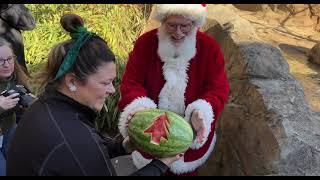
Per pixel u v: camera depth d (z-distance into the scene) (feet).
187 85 8.54
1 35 10.61
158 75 8.65
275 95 9.87
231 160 10.14
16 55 10.69
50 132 5.08
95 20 17.54
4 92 8.68
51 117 5.21
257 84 10.22
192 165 9.09
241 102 10.52
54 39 17.16
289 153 8.39
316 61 14.64
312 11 19.63
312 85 12.84
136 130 6.79
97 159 5.18
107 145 6.93
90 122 5.61
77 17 5.51
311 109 11.02
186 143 6.75
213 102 8.29
